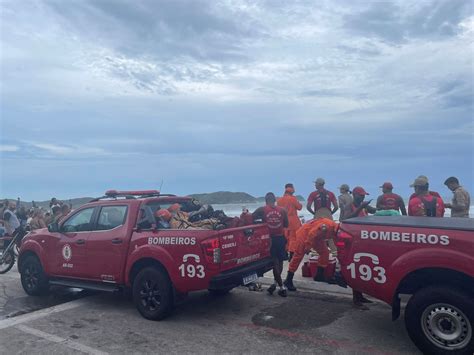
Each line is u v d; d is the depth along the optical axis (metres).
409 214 7.76
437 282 4.66
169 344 5.11
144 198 6.77
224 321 5.93
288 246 8.90
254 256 6.47
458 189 8.05
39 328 5.83
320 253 6.50
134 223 6.45
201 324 5.82
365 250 4.92
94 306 6.90
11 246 10.25
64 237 7.23
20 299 7.53
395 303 4.80
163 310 5.89
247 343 5.08
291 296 7.17
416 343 4.53
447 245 4.44
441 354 4.35
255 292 7.48
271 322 5.84
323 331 5.44
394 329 5.46
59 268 7.23
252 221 7.15
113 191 7.23
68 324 5.98
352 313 6.15
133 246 6.28
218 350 4.89
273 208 7.30
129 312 6.49
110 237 6.56
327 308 6.43
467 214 7.99
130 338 5.35
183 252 5.75
